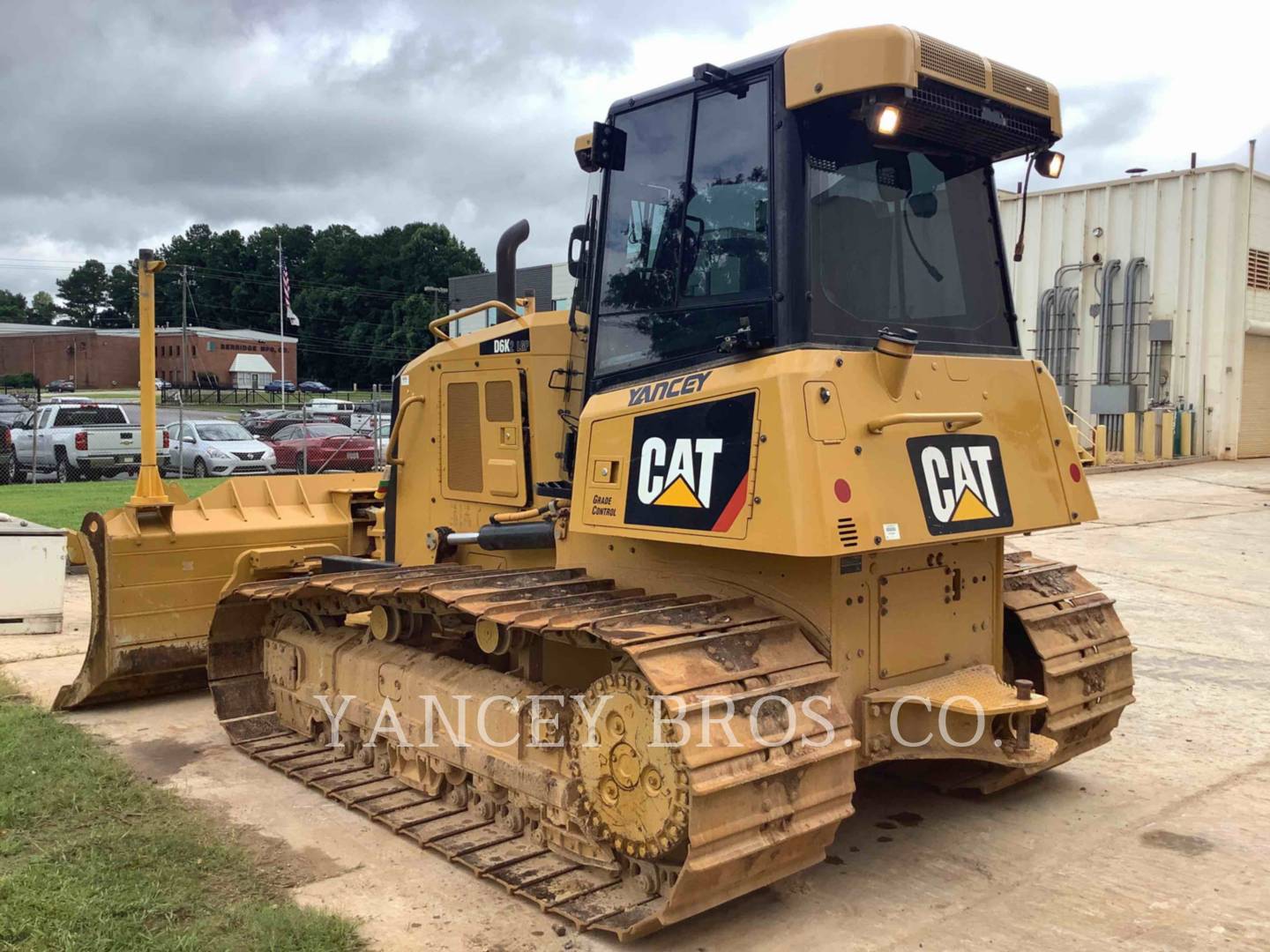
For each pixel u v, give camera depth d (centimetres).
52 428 2167
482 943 370
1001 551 473
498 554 550
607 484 429
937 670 441
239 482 718
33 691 688
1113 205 2356
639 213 447
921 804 507
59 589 861
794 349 376
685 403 396
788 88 385
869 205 416
